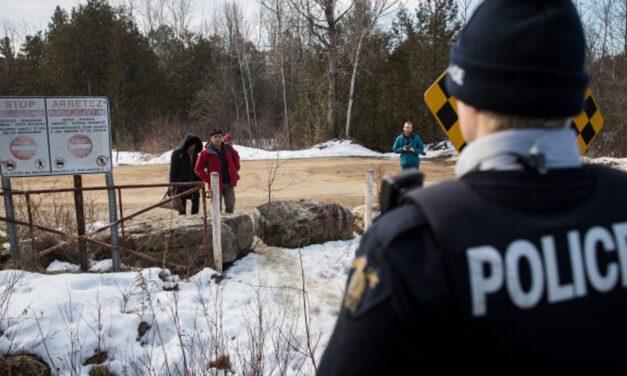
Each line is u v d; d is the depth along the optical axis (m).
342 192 12.12
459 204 0.83
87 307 4.35
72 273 5.30
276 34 33.56
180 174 8.00
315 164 18.25
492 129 0.90
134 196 11.50
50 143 5.20
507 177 0.84
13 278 4.71
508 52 0.84
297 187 12.91
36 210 6.77
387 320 0.78
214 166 7.71
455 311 0.78
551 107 0.84
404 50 29.00
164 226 5.86
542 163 0.83
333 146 24.83
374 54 27.62
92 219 6.84
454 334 0.79
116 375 3.68
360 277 0.85
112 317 4.21
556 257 0.82
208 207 9.41
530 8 0.86
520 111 0.84
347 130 26.36
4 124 5.06
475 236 0.79
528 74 0.83
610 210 0.88
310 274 5.71
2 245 5.78
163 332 4.20
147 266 5.61
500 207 0.83
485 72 0.87
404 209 0.87
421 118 27.05
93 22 36.16
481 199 0.83
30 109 5.11
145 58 36.19
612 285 0.84
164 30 46.62
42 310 4.15
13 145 5.11
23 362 3.53
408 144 9.71
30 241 5.69
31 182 13.59
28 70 34.34
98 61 36.38
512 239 0.80
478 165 0.89
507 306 0.78
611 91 21.55
